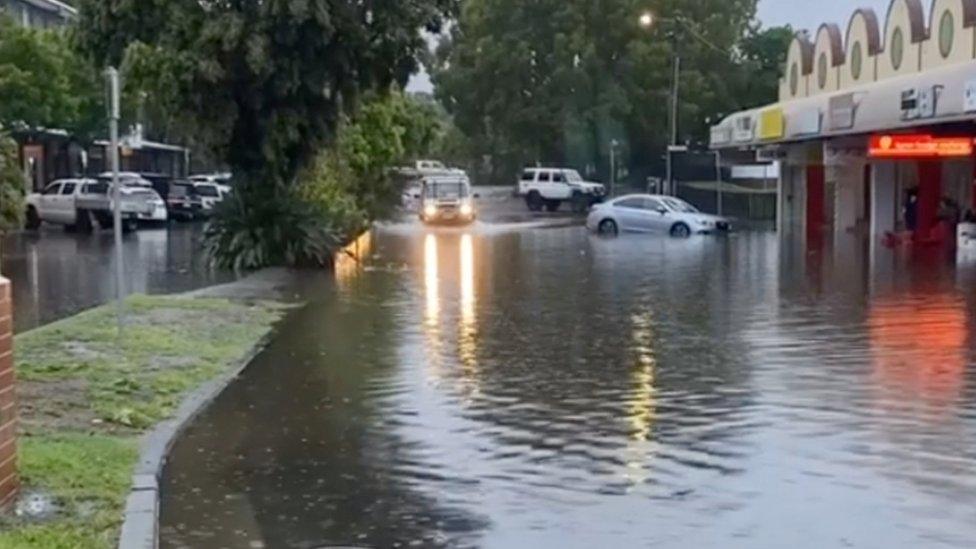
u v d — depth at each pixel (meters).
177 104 26.42
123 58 26.89
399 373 12.94
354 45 26.86
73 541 6.68
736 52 76.81
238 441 9.80
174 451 9.45
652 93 72.81
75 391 11.26
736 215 59.12
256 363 13.66
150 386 11.71
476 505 7.92
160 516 7.70
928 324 16.81
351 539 7.25
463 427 10.25
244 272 26.19
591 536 7.25
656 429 10.10
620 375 12.75
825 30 41.38
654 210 43.25
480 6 75.31
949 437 9.68
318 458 9.21
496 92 75.75
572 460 9.08
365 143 40.81
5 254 31.56
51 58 45.94
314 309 18.98
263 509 7.88
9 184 22.14
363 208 41.94
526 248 35.16
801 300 20.22
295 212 27.44
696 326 16.81
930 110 26.56
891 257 30.17
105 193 42.88
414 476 8.66
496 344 15.09
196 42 25.92
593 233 43.78
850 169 42.56
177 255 31.56
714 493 8.13
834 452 9.22
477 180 87.12
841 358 13.73
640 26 73.06
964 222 32.94
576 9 73.50
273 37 26.22
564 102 74.19
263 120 27.12
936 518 7.54
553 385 12.19
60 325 15.80
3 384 7.16
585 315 18.20
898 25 34.62
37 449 8.67
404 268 27.42
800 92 44.41
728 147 46.28
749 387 11.97
